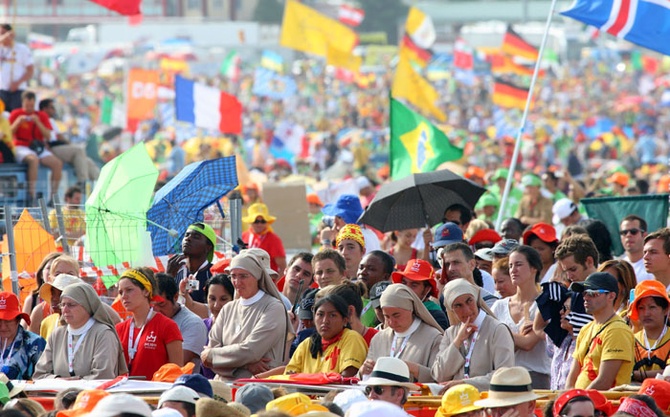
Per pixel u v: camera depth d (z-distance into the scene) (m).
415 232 39.38
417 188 36.31
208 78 173.50
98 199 35.62
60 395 23.81
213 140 99.94
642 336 25.86
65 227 37.28
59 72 179.38
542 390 25.47
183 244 33.16
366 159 98.25
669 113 169.88
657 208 41.28
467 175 58.88
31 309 32.94
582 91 194.38
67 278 28.81
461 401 22.22
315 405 20.94
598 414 22.23
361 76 168.62
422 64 97.94
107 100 118.38
